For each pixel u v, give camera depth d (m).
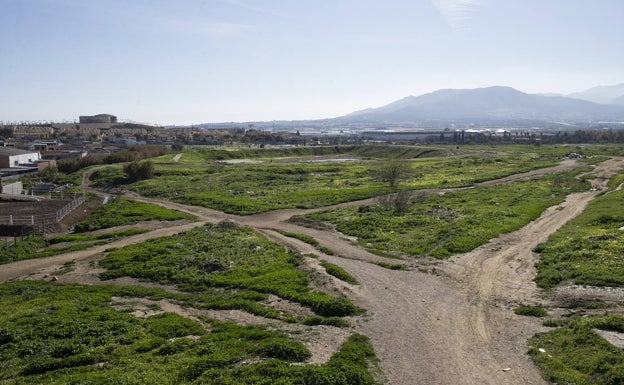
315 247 51.09
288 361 22.97
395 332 27.06
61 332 28.41
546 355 23.25
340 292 34.34
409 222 60.28
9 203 85.25
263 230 62.03
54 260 50.25
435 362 23.11
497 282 36.19
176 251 49.53
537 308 29.86
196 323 30.00
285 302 33.81
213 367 22.62
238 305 33.44
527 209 65.62
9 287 40.03
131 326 29.33
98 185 114.88
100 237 60.53
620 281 32.53
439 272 39.41
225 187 105.88
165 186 107.12
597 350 22.73
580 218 58.00
